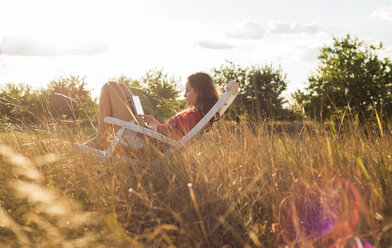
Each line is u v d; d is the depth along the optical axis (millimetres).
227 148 3061
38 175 2762
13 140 3746
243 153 2918
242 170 2699
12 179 2750
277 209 2324
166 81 10961
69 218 2164
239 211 2270
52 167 3020
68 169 2951
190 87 3299
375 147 3037
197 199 2307
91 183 2553
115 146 3055
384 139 3092
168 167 2676
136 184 2658
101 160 3053
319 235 2148
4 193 2633
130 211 2232
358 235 2076
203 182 2537
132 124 2996
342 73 8625
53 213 2102
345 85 8461
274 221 2275
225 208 2311
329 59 9086
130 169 2906
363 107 8125
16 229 2016
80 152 3092
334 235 2105
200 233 2121
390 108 8070
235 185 2564
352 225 2119
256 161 2852
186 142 2957
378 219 2238
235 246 2074
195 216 2244
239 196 2418
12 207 2367
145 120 3371
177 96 10977
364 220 2160
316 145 3086
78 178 2799
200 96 3258
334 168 2574
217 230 2160
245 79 10773
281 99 10461
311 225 2242
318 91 8625
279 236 2152
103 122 3277
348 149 3018
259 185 2609
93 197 2490
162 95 10609
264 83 10672
